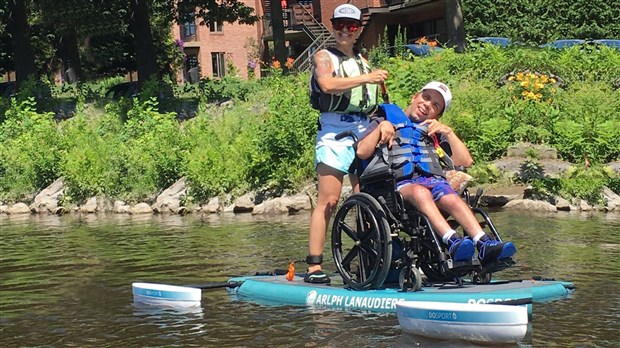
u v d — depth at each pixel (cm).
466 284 695
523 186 1423
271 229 1214
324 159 735
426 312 589
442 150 696
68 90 3145
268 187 1564
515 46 2131
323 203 743
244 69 5534
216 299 732
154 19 4716
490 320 571
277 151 1592
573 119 1641
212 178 1595
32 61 3231
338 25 731
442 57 2080
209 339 600
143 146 1823
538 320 626
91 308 713
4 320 681
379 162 680
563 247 956
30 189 1855
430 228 655
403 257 674
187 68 5419
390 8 4066
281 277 780
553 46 2253
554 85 1859
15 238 1234
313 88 739
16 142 2039
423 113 712
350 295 684
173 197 1611
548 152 1485
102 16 3117
